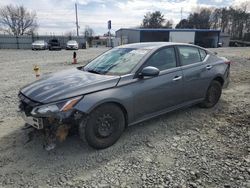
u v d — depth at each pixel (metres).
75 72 4.10
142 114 3.90
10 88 7.48
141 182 2.79
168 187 2.71
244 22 77.25
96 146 3.42
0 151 3.45
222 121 4.53
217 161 3.20
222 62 5.35
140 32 43.22
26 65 14.02
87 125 3.27
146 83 3.85
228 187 2.70
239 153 3.39
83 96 3.26
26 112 3.34
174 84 4.23
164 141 3.76
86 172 2.99
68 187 2.73
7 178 2.88
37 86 3.57
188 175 2.92
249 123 4.42
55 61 16.28
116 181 2.82
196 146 3.60
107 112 3.44
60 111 3.10
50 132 3.22
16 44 38.97
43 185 2.76
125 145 3.63
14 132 4.06
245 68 11.11
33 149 3.51
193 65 4.64
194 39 44.53
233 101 5.76
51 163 3.17
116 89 3.52
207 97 5.08
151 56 4.02
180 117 4.70
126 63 3.99
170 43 4.50
